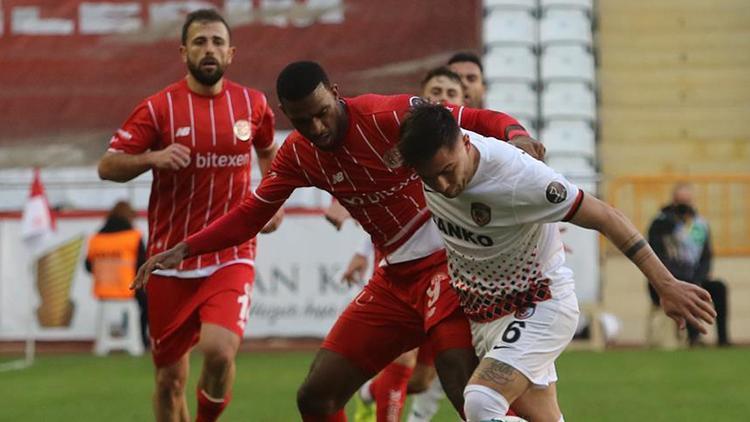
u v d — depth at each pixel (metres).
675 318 15.44
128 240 46.28
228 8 55.25
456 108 17.86
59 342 47.88
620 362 42.25
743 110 59.25
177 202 23.19
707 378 37.22
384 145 17.73
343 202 18.58
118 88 55.09
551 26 58.50
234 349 22.20
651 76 59.88
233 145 23.23
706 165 58.34
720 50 60.47
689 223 46.94
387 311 18.88
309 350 46.84
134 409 31.06
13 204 52.59
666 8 61.28
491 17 58.59
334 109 17.34
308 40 55.09
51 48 54.94
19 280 47.69
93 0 55.09
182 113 23.14
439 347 18.00
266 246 47.06
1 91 54.72
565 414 29.56
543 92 57.75
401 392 23.28
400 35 55.12
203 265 22.94
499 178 15.57
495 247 16.36
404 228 18.44
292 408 30.84
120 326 47.19
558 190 15.59
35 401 32.84
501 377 16.27
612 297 50.88
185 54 23.34
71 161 54.66
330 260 47.06
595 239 46.66
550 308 16.72
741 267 52.06
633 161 58.28
